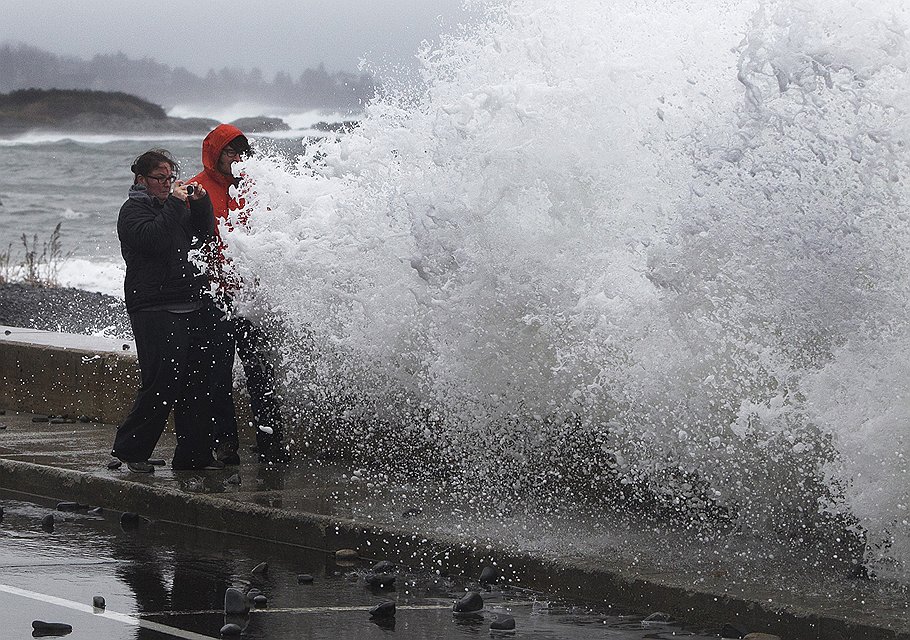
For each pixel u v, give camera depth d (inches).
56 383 1013.2
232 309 786.2
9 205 4830.2
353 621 504.1
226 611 509.0
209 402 781.9
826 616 466.9
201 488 723.4
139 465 773.3
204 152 813.9
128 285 763.4
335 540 634.8
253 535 669.9
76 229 4101.9
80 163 7007.9
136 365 955.3
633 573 530.6
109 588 556.1
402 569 597.6
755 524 595.5
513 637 480.4
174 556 622.2
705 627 495.2
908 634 445.7
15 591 547.2
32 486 796.6
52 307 1795.0
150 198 766.5
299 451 817.5
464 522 631.8
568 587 546.9
